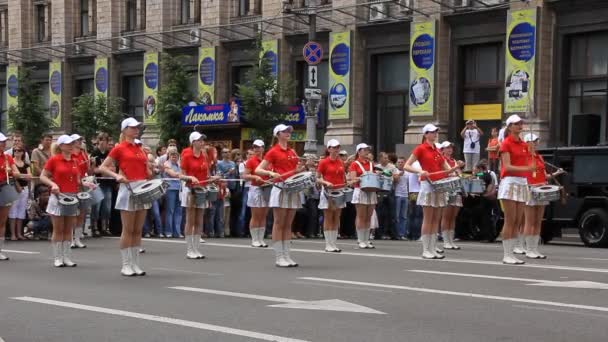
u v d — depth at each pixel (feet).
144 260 53.88
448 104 107.55
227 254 57.77
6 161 56.75
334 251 60.39
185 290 39.40
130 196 44.98
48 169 51.11
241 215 78.48
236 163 80.48
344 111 117.50
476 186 73.77
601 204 69.31
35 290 39.68
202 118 115.03
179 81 120.67
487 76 105.60
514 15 99.40
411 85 109.50
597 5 94.27
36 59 166.20
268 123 109.29
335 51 118.21
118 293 38.55
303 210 79.41
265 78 110.32
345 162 77.66
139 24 148.46
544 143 97.35
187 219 55.26
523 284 40.78
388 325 30.30
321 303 35.19
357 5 107.76
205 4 135.85
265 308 34.01
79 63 159.12
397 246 67.00
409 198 77.92
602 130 96.02
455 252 60.18
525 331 29.19
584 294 37.42
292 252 59.72
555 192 54.08
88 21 159.12
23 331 29.63
